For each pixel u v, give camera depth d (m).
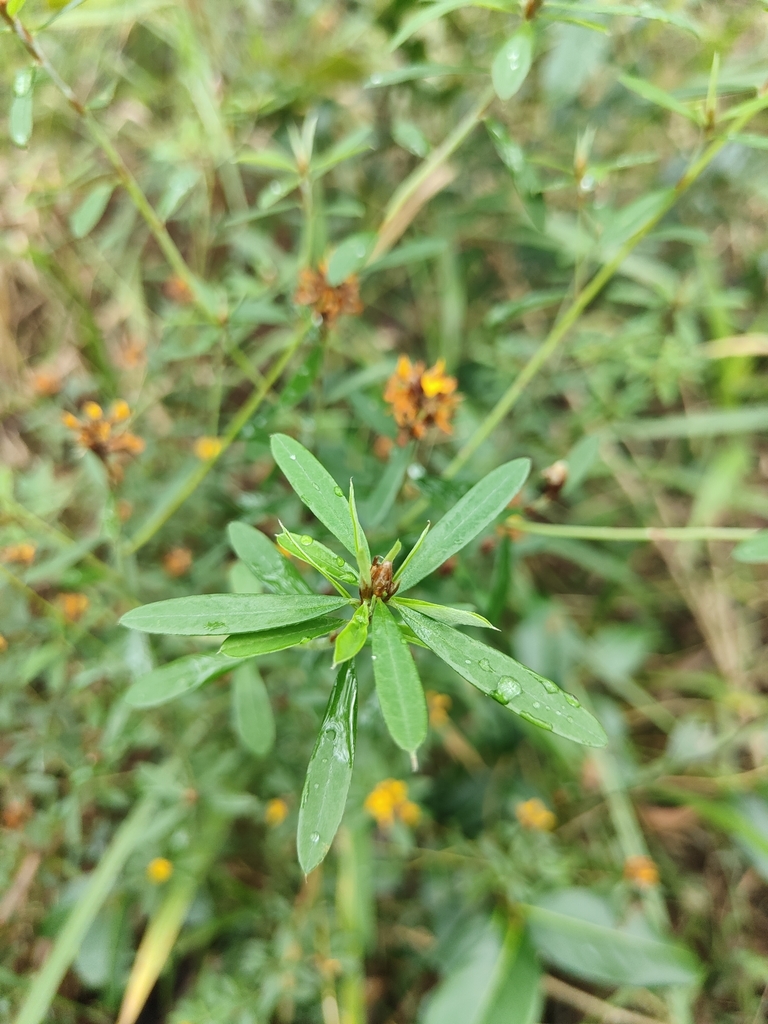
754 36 0.26
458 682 0.21
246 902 0.20
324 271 0.16
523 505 0.19
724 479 0.26
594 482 0.29
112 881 0.17
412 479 0.16
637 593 0.27
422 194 0.23
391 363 0.19
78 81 0.25
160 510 0.18
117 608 0.21
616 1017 0.20
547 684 0.09
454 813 0.23
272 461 0.19
